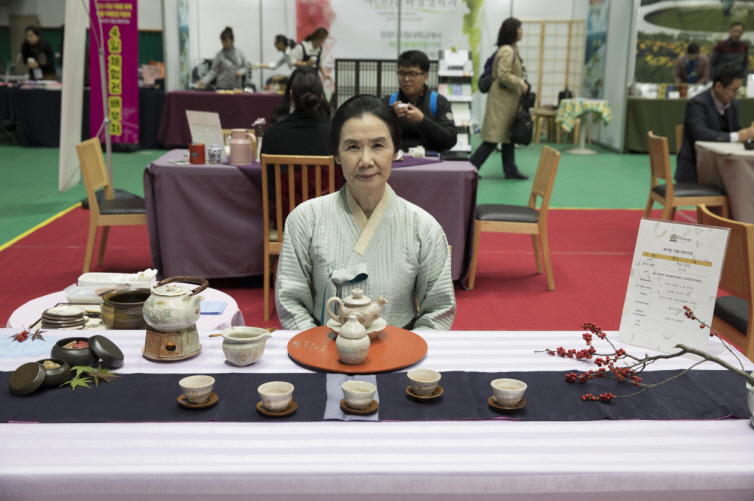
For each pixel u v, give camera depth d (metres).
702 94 5.27
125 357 1.41
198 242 3.73
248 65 10.02
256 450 1.03
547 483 0.98
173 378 1.30
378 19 11.05
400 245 1.67
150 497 0.97
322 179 3.38
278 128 3.43
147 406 1.18
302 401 1.20
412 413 1.16
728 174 4.48
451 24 11.15
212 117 3.75
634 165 8.89
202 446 1.04
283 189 3.48
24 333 1.50
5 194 6.46
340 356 1.34
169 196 3.65
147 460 1.00
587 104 9.76
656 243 1.47
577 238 5.18
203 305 2.12
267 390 1.19
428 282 1.73
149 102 9.54
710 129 5.13
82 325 1.75
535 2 11.42
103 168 4.21
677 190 4.63
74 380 1.26
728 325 2.41
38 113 9.41
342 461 1.00
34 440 1.05
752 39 10.31
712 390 1.28
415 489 0.98
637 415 1.17
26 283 3.89
